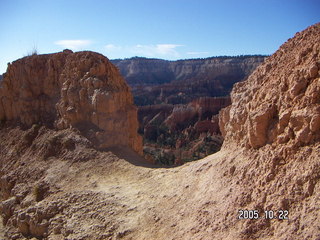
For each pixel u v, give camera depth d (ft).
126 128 88.69
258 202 37.68
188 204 47.93
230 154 50.98
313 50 44.80
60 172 79.41
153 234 46.21
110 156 80.94
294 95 42.24
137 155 84.12
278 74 50.31
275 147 41.86
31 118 105.09
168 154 222.07
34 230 62.69
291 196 34.73
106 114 89.56
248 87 59.93
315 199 32.35
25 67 112.06
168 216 48.29
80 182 73.00
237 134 52.34
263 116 44.73
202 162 58.95
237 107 56.65
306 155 36.60
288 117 41.75
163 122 352.08
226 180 45.75
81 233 54.03
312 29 52.06
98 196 63.62
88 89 93.86
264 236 34.12
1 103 115.14
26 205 72.33
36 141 96.84
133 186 64.80
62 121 95.50
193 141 279.90
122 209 56.24
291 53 52.24
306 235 30.14
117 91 92.22
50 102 105.70
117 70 101.91
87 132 89.35
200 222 42.16
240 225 37.06
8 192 85.92
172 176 62.34
